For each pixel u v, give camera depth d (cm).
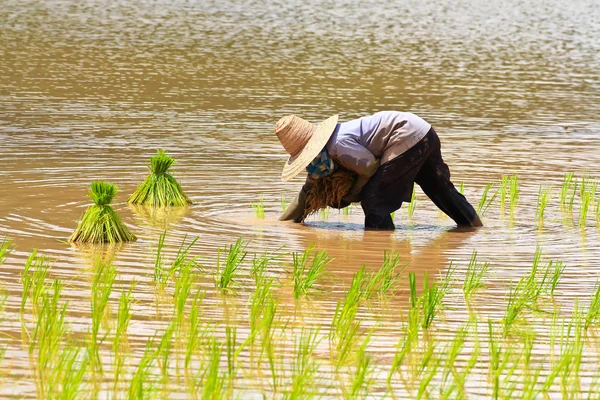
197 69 5784
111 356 1647
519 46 7419
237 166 3447
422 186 2769
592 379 1623
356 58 6488
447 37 7875
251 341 1698
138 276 2133
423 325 1847
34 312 1855
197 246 2428
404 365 1658
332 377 1597
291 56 6475
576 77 5962
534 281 2159
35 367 1589
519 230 2708
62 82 5169
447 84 5534
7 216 2647
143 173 3278
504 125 4366
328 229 2688
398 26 8569
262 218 2786
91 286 2039
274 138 3962
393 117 2630
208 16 8762
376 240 2569
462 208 2736
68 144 3703
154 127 4112
